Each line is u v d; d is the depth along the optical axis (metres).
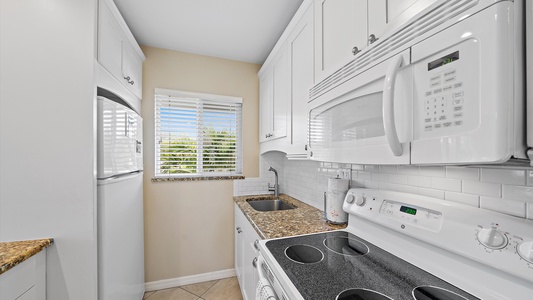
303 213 1.63
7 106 1.10
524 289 0.58
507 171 0.67
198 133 2.34
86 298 1.15
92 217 1.17
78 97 1.16
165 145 2.23
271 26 1.84
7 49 1.11
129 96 1.75
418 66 0.57
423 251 0.84
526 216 0.63
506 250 0.61
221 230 2.35
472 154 0.44
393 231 0.98
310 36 1.27
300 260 0.90
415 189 0.98
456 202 0.80
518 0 0.42
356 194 1.20
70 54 1.15
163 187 2.17
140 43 2.10
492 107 0.41
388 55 0.66
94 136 1.18
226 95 2.42
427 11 0.54
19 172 1.11
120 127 1.43
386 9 0.71
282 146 1.77
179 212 2.22
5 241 1.09
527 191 0.63
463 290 0.69
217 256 2.33
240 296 2.03
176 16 1.70
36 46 1.13
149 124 2.14
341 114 0.93
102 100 1.23
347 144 0.88
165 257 2.16
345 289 0.70
